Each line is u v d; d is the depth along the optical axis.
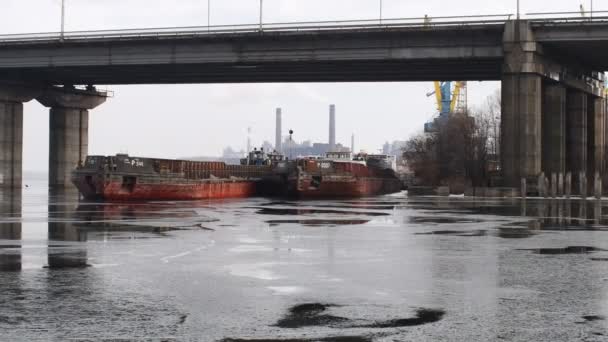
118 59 99.44
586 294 18.77
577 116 107.00
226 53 94.75
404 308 16.95
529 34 83.56
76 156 131.00
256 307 17.03
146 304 17.33
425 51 87.94
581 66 103.31
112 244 30.52
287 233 36.41
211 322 15.46
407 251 28.38
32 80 121.06
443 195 97.31
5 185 119.44
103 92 134.62
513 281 20.83
